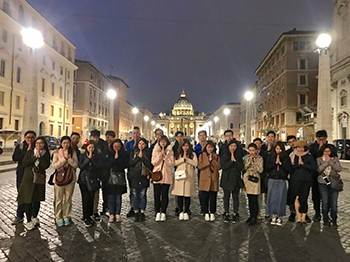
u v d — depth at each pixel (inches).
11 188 413.4
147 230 244.2
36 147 241.9
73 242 215.3
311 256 195.2
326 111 668.7
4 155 880.3
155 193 275.4
